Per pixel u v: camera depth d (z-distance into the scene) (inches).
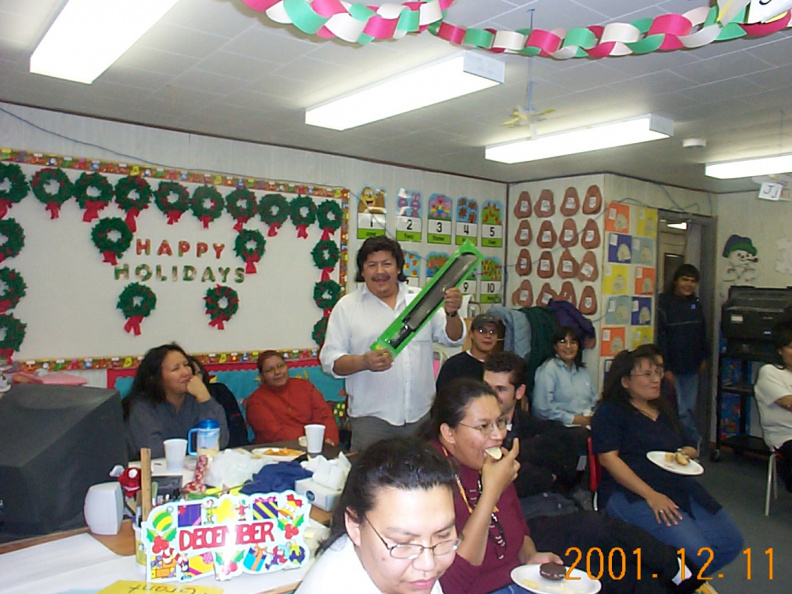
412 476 37.6
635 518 91.9
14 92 121.7
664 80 109.9
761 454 193.0
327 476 72.8
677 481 94.4
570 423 158.7
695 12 74.0
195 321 152.0
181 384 104.0
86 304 137.3
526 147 155.4
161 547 52.8
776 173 171.0
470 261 102.6
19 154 128.2
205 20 88.2
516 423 114.2
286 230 165.6
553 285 200.8
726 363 213.3
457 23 89.0
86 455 64.7
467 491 64.6
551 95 118.9
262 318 162.2
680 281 198.1
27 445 60.7
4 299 126.4
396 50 98.3
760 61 100.0
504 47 81.5
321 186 171.3
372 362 93.7
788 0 55.4
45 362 131.5
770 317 190.9
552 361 166.1
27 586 51.5
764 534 139.5
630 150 161.6
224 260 155.9
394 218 187.0
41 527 62.1
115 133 140.6
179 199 148.1
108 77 113.0
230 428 134.9
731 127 140.4
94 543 60.6
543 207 205.0
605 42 79.0
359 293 109.9
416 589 37.2
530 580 61.5
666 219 209.3
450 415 64.1
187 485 73.5
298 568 56.4
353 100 119.9
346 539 41.5
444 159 179.6
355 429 107.0
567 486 117.4
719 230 224.8
